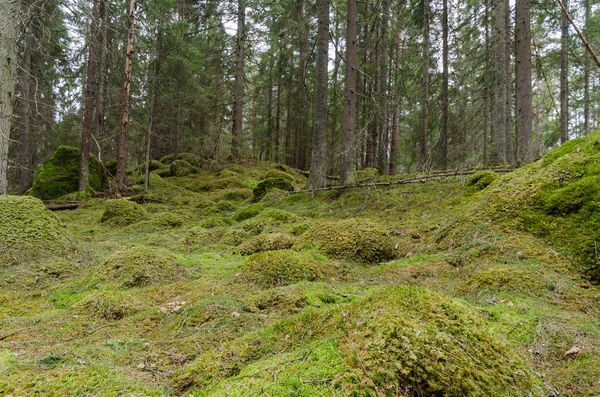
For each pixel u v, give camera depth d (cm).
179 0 1673
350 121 946
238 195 1370
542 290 273
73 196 1316
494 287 288
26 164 1681
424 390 142
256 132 2511
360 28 1393
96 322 285
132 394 178
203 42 1986
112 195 1388
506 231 379
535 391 158
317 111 988
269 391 148
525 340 214
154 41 1557
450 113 1694
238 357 203
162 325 277
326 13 980
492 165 906
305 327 217
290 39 1385
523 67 846
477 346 164
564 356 197
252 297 324
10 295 368
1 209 518
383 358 150
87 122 1409
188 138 2111
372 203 769
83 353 221
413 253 460
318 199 920
